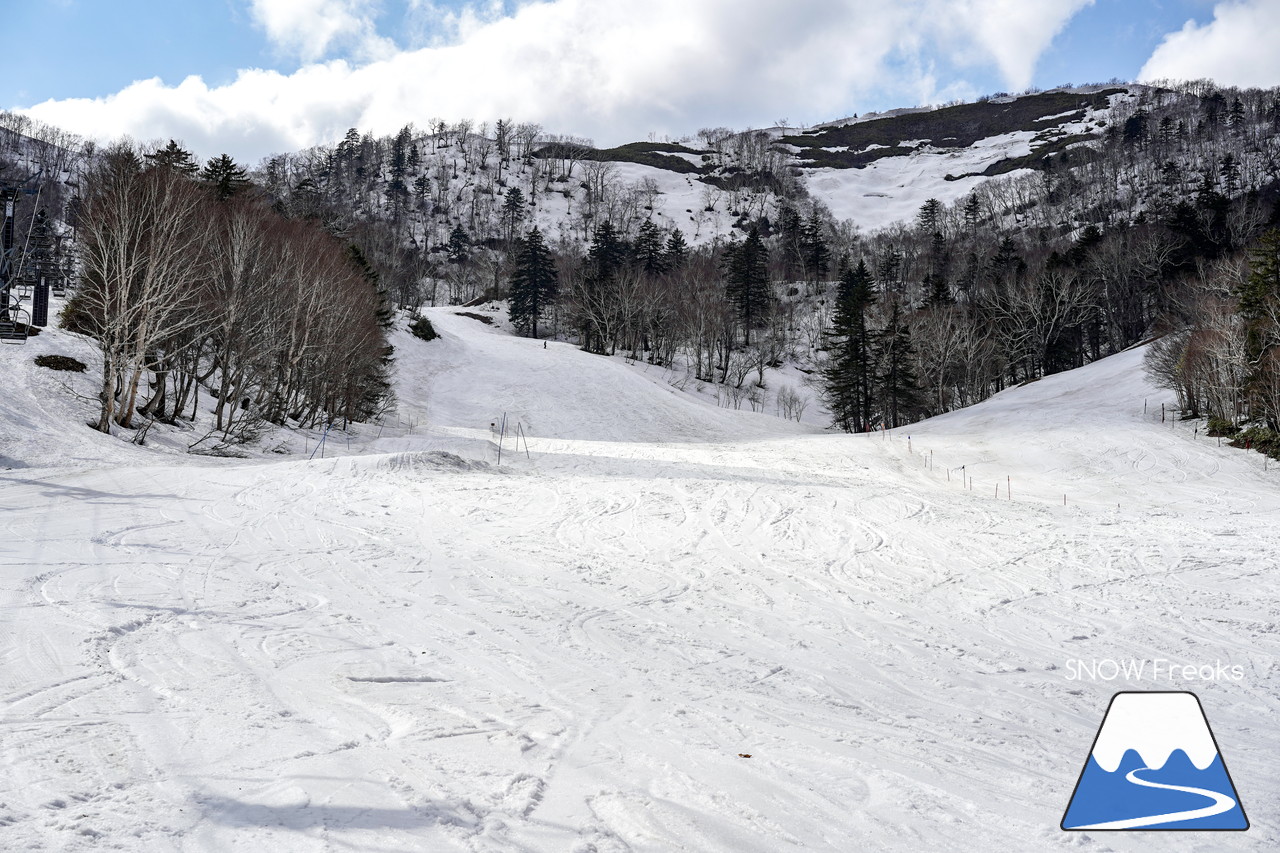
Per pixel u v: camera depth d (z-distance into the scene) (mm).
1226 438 34938
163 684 6840
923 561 15555
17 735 5523
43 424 23172
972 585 13656
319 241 41906
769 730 6723
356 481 21688
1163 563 15344
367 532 15680
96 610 8977
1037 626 11172
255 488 19641
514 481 23875
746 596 12586
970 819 5051
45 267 28797
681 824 4758
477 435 47531
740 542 17016
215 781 5000
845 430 63406
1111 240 75250
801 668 8969
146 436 26328
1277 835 4977
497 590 11922
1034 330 68750
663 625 10586
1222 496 25984
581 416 55656
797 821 4906
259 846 4215
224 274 30391
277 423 37031
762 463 34781
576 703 7176
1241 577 14156
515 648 8992
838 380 62031
